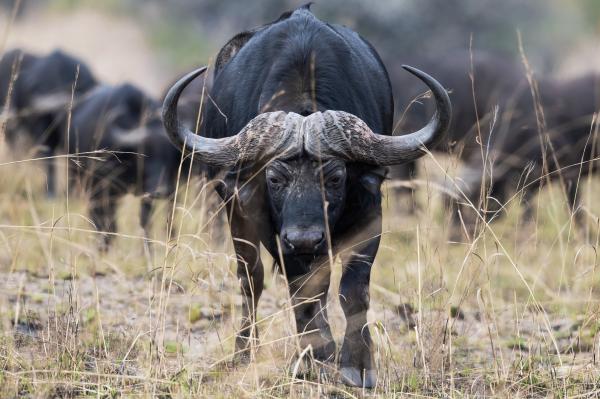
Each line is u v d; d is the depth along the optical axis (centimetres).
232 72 2131
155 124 3688
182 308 2292
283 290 2420
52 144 4409
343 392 1808
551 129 3794
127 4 10212
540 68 6812
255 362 1764
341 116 1867
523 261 2841
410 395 1797
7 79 4512
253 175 1892
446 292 2211
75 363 1814
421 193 3384
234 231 2081
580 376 1894
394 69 4100
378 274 2703
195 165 3462
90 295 2389
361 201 1959
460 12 8206
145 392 1708
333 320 2338
